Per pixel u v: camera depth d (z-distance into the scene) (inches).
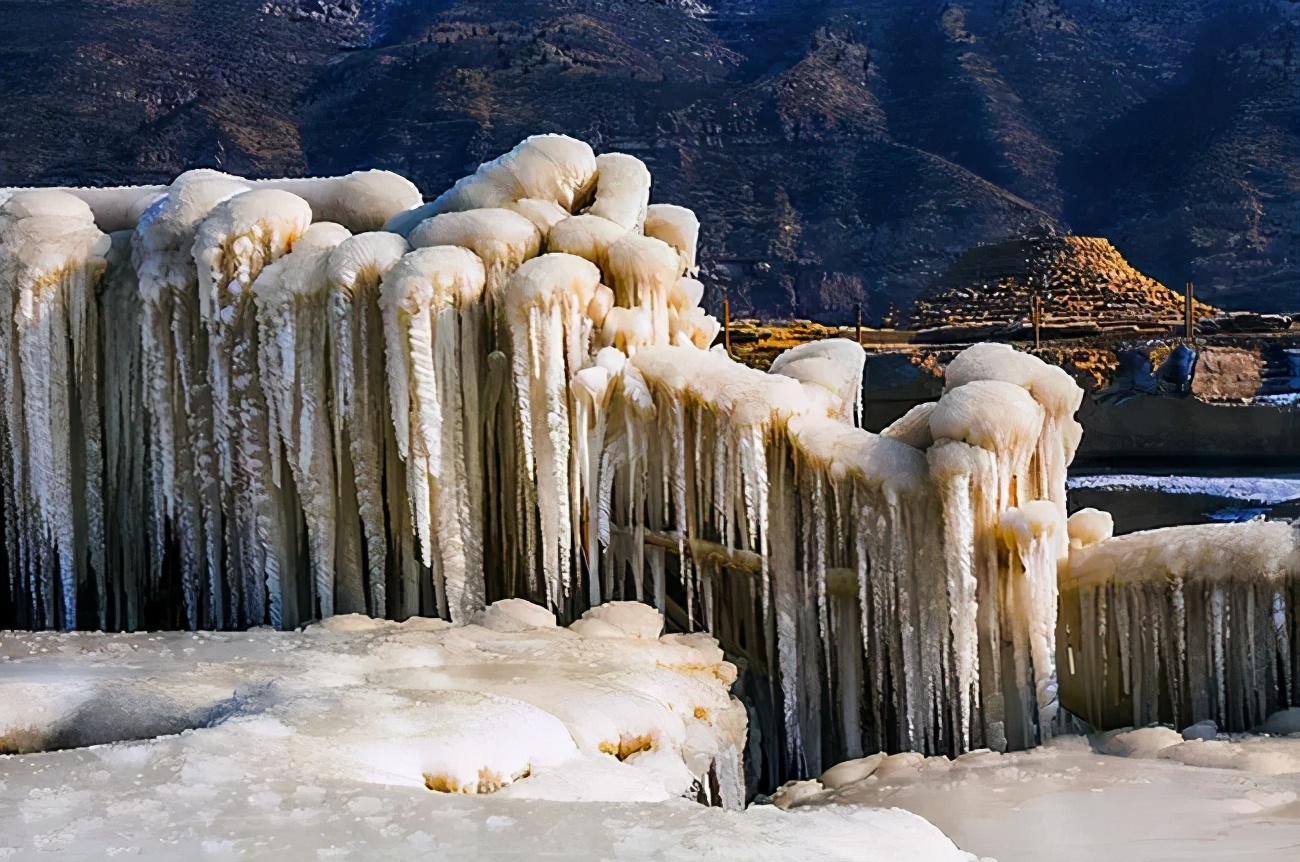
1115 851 172.6
